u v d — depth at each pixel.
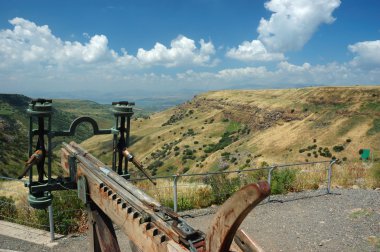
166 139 176.75
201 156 136.62
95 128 4.04
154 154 160.25
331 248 7.75
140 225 2.88
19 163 76.25
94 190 3.68
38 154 3.69
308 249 7.75
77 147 4.54
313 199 11.30
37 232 8.77
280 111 131.62
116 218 3.27
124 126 4.17
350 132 97.00
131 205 3.10
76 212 9.39
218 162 112.69
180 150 148.62
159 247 2.65
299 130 109.56
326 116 110.00
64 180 4.05
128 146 4.19
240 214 1.95
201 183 13.44
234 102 176.38
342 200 11.12
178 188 12.14
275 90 181.38
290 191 12.37
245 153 110.06
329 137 99.19
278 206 10.66
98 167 3.84
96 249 4.00
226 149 124.00
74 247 8.00
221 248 2.14
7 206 10.02
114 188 3.34
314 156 93.12
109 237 3.94
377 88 111.94
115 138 4.15
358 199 11.16
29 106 3.60
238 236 2.54
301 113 121.62
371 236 8.24
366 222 9.15
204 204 10.94
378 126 94.69
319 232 8.62
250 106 155.38
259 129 137.88
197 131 167.75
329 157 90.94
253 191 1.83
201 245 2.45
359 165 16.52
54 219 9.00
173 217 2.74
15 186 18.39
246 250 2.50
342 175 14.41
